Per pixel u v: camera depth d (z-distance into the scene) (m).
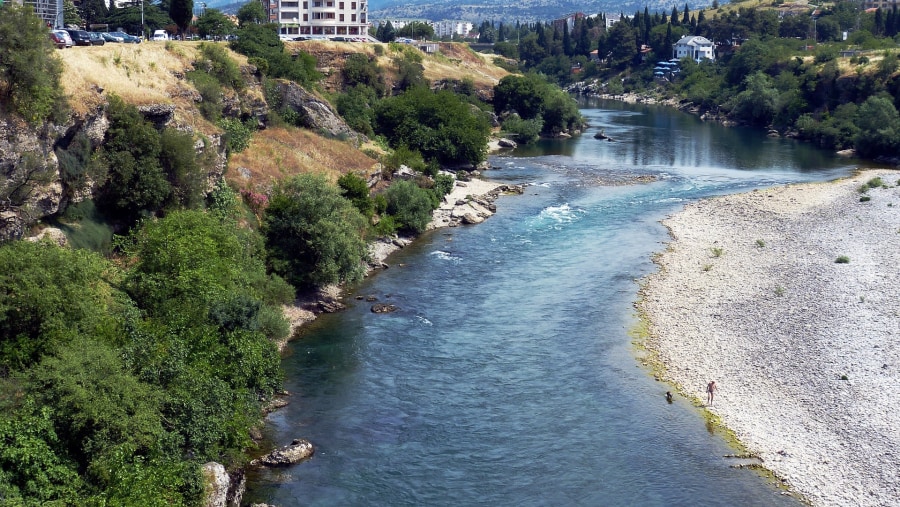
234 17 199.25
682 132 191.88
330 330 65.12
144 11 141.12
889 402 51.06
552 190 119.94
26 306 40.53
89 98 58.28
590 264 82.50
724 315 66.69
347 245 71.81
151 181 61.78
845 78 184.88
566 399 53.56
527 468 45.75
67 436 37.31
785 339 61.09
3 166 47.16
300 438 48.59
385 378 56.72
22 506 32.34
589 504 42.41
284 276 69.88
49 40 53.09
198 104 83.38
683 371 57.03
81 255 46.66
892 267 77.06
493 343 62.69
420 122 137.88
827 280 73.94
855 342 59.78
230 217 70.94
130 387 39.75
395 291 74.38
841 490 42.91
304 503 42.34
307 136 104.69
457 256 85.62
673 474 44.94
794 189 118.69
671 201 112.38
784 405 51.50
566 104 185.75
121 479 35.88
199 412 42.84
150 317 50.31
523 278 78.19
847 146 161.50
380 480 44.53
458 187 116.75
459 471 45.50
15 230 48.31
